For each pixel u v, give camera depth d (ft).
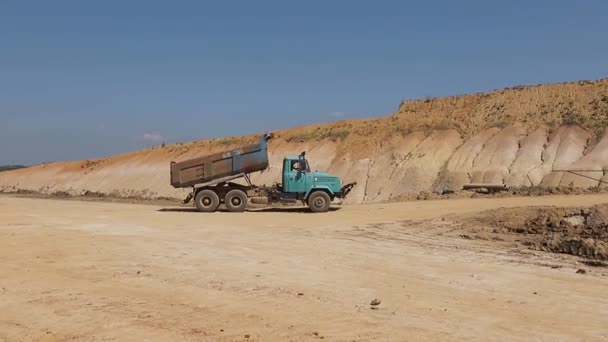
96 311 28.91
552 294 32.32
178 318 27.66
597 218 56.90
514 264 40.93
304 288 33.68
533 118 248.93
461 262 41.93
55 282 35.47
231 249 48.49
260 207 96.27
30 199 135.13
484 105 270.87
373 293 32.50
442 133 257.14
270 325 26.45
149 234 58.44
